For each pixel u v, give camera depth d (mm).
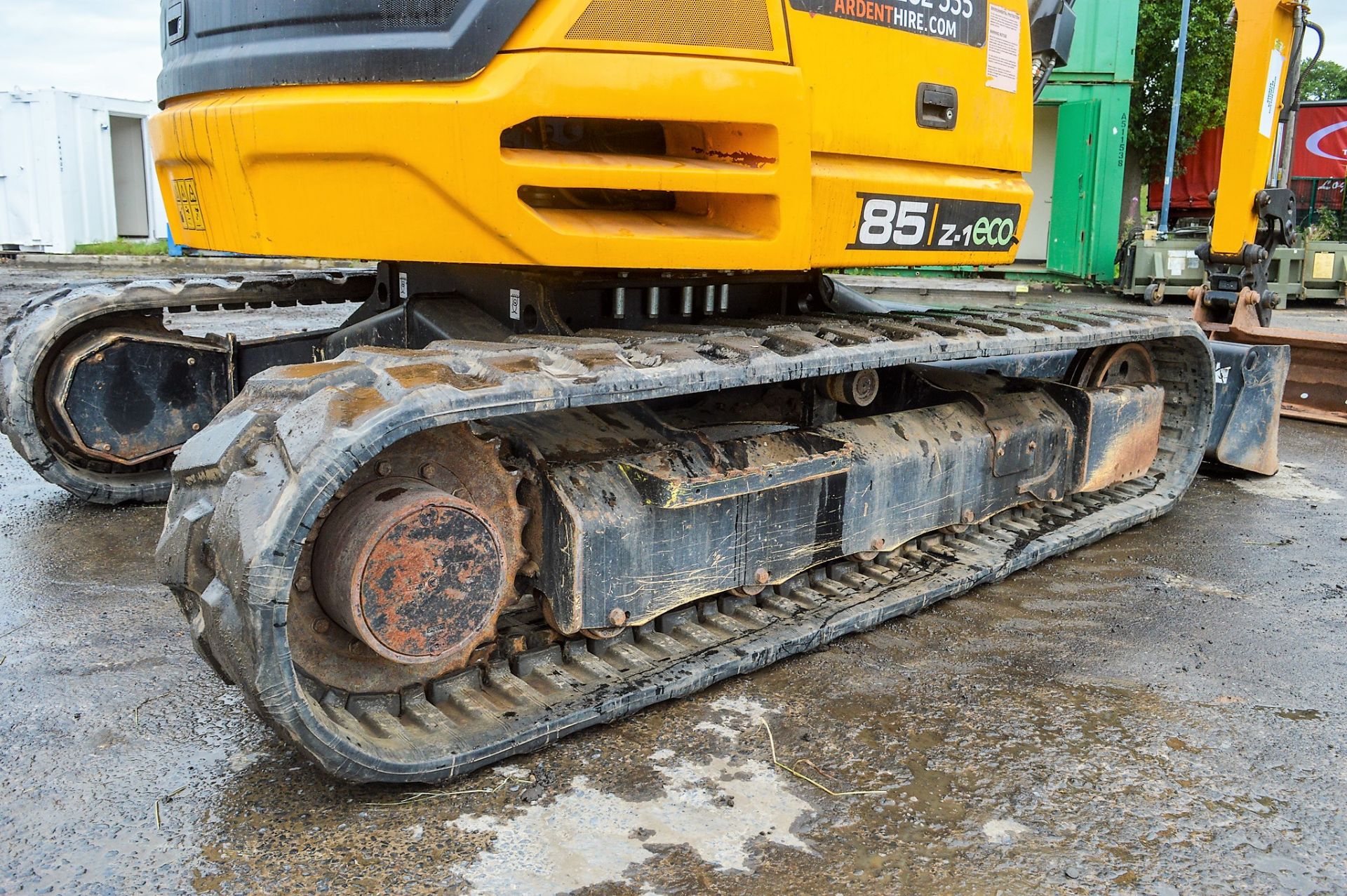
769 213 3088
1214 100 20688
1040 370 5199
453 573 2428
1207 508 5344
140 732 2797
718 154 3076
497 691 2836
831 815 2475
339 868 2230
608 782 2594
